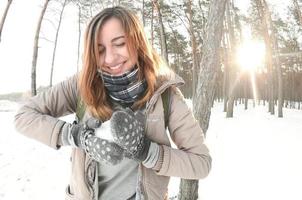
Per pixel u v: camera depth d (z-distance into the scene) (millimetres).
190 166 1407
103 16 1402
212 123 18219
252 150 9820
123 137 1185
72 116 14812
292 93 56406
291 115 27766
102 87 1482
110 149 1212
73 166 1551
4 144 9375
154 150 1335
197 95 4355
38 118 1455
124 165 1493
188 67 45312
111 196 1522
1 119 14453
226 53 29938
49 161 7770
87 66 1445
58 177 6555
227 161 8148
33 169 7074
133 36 1400
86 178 1504
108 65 1416
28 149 8883
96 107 1472
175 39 32000
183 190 4707
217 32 4234
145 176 1466
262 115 26203
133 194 1512
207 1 27375
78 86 1584
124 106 1495
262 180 6395
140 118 1388
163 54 21547
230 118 22125
